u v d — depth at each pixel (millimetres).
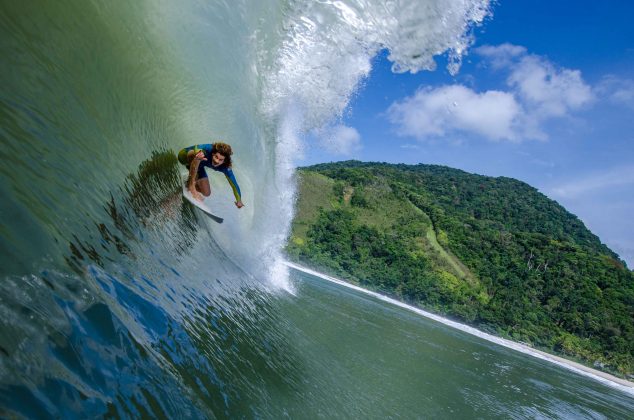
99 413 1823
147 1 4777
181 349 3014
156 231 4051
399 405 6164
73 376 1839
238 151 8266
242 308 5516
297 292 11539
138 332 2623
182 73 5750
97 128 3336
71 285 2227
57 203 2426
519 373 17422
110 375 2090
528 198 156875
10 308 1725
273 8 7844
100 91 3564
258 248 9883
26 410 1498
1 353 1562
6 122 2242
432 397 7559
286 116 9516
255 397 3469
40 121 2551
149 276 3379
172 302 3480
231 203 8047
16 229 1986
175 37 5441
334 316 11000
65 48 3139
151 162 4387
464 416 7250
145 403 2170
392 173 152000
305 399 4305
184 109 5910
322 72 8852
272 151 9836
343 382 5902
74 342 1980
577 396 17484
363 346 8961
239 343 4285
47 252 2150
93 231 2756
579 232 141125
